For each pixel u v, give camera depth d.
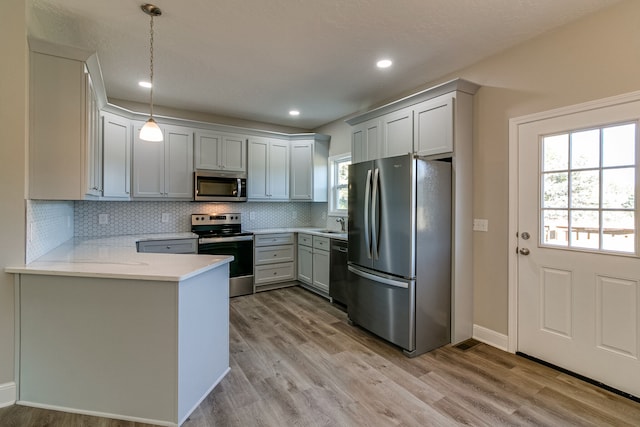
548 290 2.52
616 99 2.13
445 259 2.90
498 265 2.83
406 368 2.49
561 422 1.86
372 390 2.19
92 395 1.91
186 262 2.12
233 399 2.08
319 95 3.90
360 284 3.22
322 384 2.26
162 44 2.67
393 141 3.42
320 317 3.60
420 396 2.12
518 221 2.68
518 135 2.67
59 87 2.18
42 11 2.21
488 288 2.91
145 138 2.32
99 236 3.94
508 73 2.73
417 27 2.42
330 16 2.28
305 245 4.67
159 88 3.66
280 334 3.13
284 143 5.03
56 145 2.18
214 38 2.58
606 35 2.18
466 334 3.00
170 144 4.16
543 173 2.54
